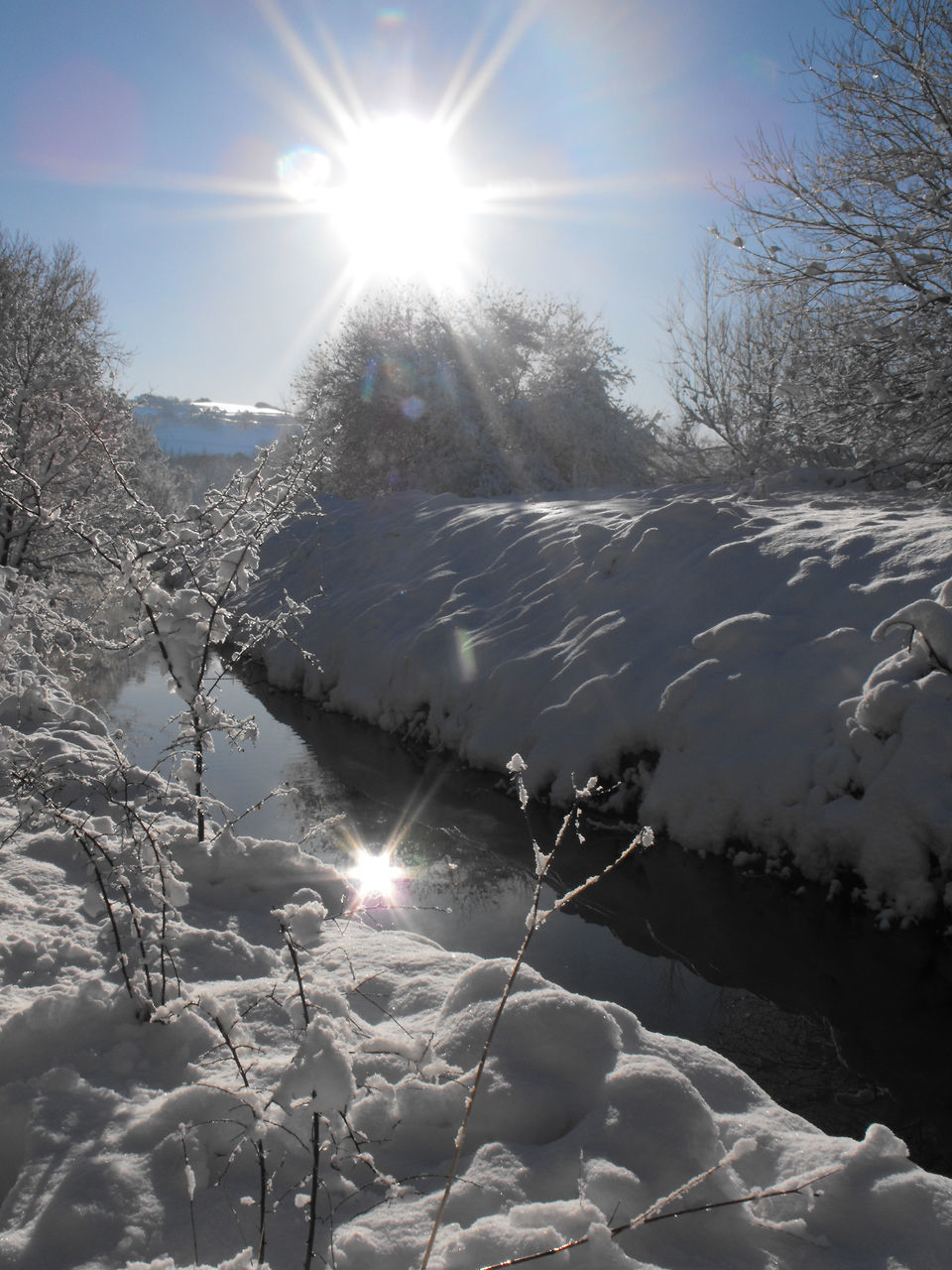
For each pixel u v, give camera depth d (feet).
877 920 17.42
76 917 11.73
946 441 40.55
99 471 39.14
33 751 15.84
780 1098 13.08
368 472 79.05
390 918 18.94
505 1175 6.90
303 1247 6.30
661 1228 6.45
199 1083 7.66
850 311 42.16
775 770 20.31
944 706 17.99
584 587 31.45
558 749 25.03
